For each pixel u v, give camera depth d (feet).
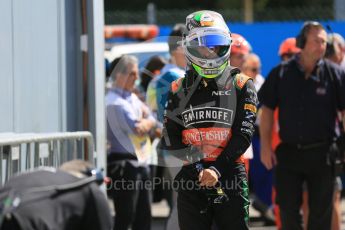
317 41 57.21
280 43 102.12
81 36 51.42
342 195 92.73
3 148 40.73
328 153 57.77
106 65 62.08
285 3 234.17
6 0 44.32
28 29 46.57
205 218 42.04
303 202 65.05
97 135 51.01
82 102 51.44
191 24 41.60
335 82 57.82
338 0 123.03
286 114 58.44
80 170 30.91
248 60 75.97
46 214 28.63
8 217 28.32
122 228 56.75
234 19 151.84
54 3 49.21
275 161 60.23
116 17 146.82
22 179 29.89
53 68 49.16
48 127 48.57
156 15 138.51
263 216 80.53
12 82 44.78
